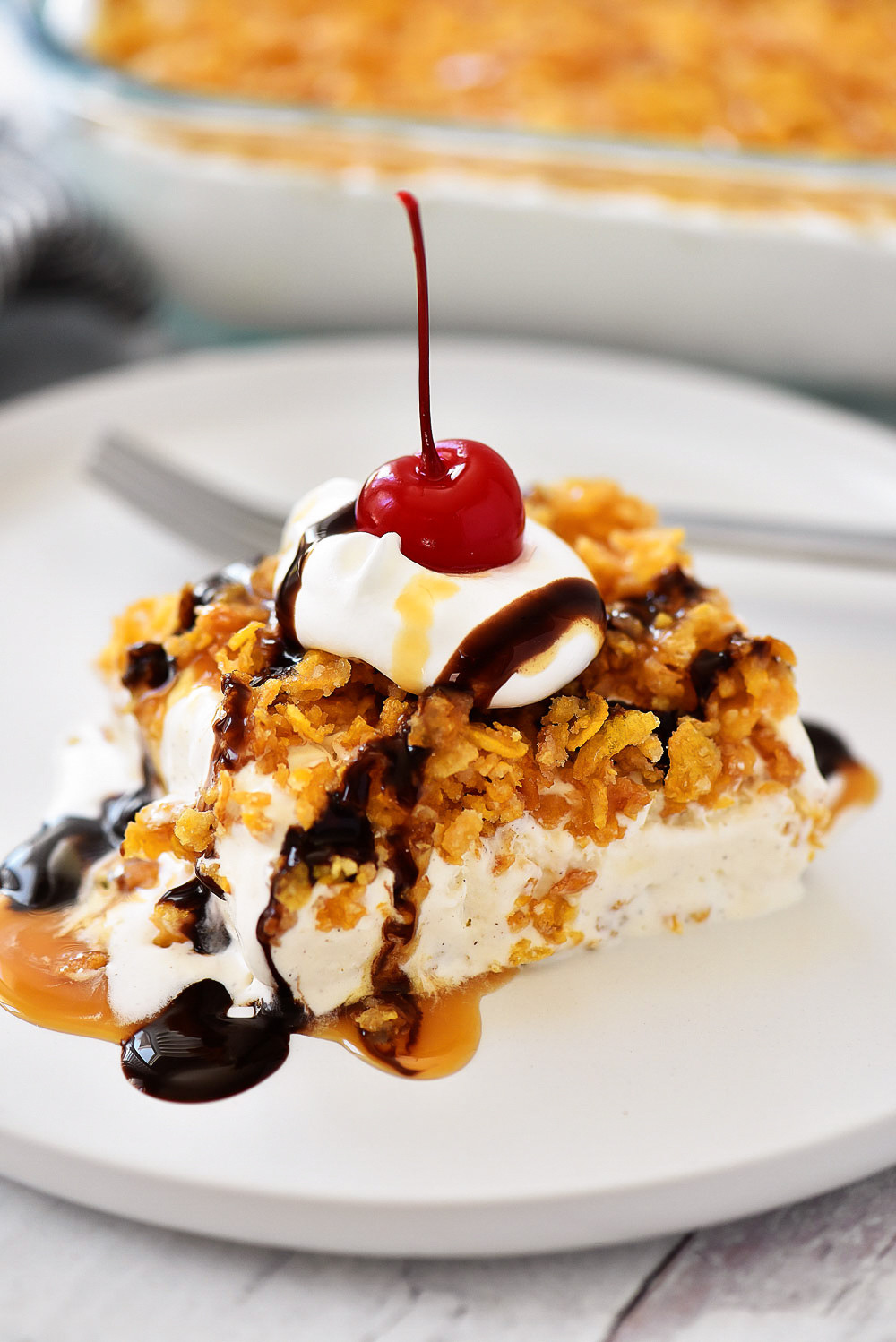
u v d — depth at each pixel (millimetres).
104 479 404
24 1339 273
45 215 453
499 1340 275
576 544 334
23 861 322
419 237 292
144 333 510
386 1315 277
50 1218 285
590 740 307
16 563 389
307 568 307
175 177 453
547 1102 291
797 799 320
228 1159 281
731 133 490
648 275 456
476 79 501
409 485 302
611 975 310
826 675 369
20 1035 296
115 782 337
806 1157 285
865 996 307
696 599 325
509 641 300
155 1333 274
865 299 451
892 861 331
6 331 495
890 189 455
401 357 446
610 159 456
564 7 540
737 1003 306
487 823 305
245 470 421
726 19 542
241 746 301
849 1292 282
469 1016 303
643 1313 279
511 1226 279
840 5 560
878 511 417
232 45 515
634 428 435
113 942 307
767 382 483
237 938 305
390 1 540
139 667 323
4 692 357
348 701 306
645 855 312
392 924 301
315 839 294
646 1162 283
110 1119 285
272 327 492
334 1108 289
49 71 463
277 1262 282
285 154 462
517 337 480
